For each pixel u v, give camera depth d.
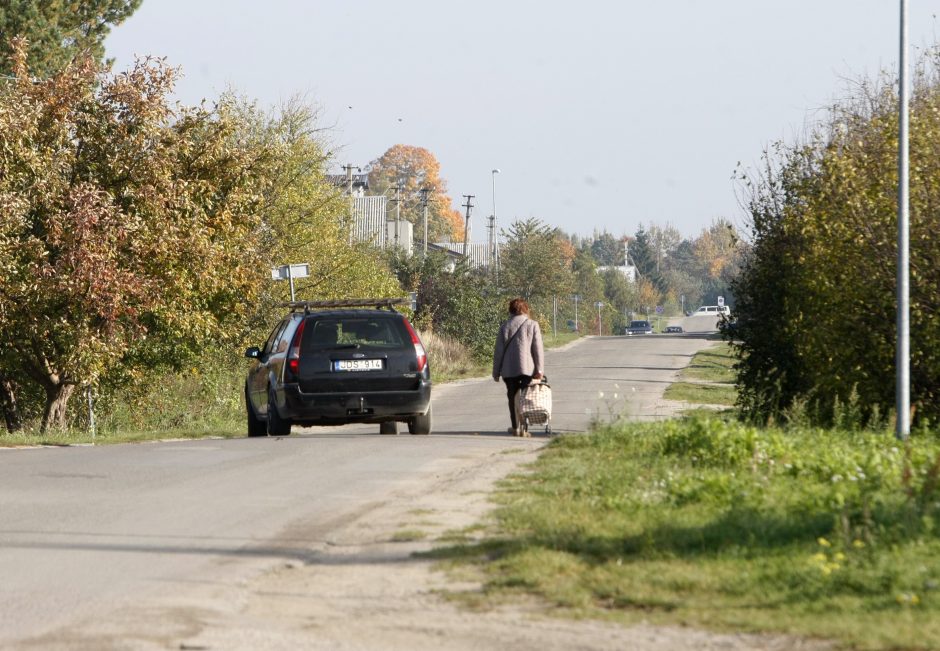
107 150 94.75
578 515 35.81
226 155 98.94
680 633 23.78
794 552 29.66
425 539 34.12
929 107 72.31
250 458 56.81
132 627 25.02
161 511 40.62
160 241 90.38
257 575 30.30
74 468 53.50
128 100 94.19
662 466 46.62
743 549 30.16
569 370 178.62
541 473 46.75
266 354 77.19
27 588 28.91
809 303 75.44
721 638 23.34
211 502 42.53
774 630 23.64
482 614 25.73
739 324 85.38
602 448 55.09
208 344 106.25
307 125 144.12
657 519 34.66
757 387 82.56
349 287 150.00
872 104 81.25
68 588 28.89
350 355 68.31
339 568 30.97
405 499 42.12
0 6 139.88
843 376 73.25
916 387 72.50
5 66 138.62
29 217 92.06
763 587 26.72
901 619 23.73
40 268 86.44
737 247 86.38
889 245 69.88
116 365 100.00
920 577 26.56
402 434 74.19
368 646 23.41
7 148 88.38
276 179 137.62
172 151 94.88
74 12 150.75
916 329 70.50
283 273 111.44
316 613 26.23
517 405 69.38
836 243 71.88
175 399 111.88
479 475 47.88
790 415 68.88
